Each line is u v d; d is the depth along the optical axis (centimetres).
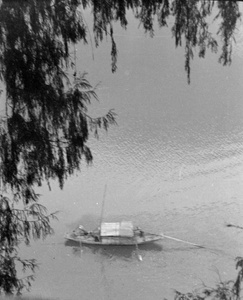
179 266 9712
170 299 9406
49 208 9781
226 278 9344
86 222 10000
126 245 10025
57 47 8762
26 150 8931
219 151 10388
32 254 9525
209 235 9962
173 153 10381
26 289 9344
